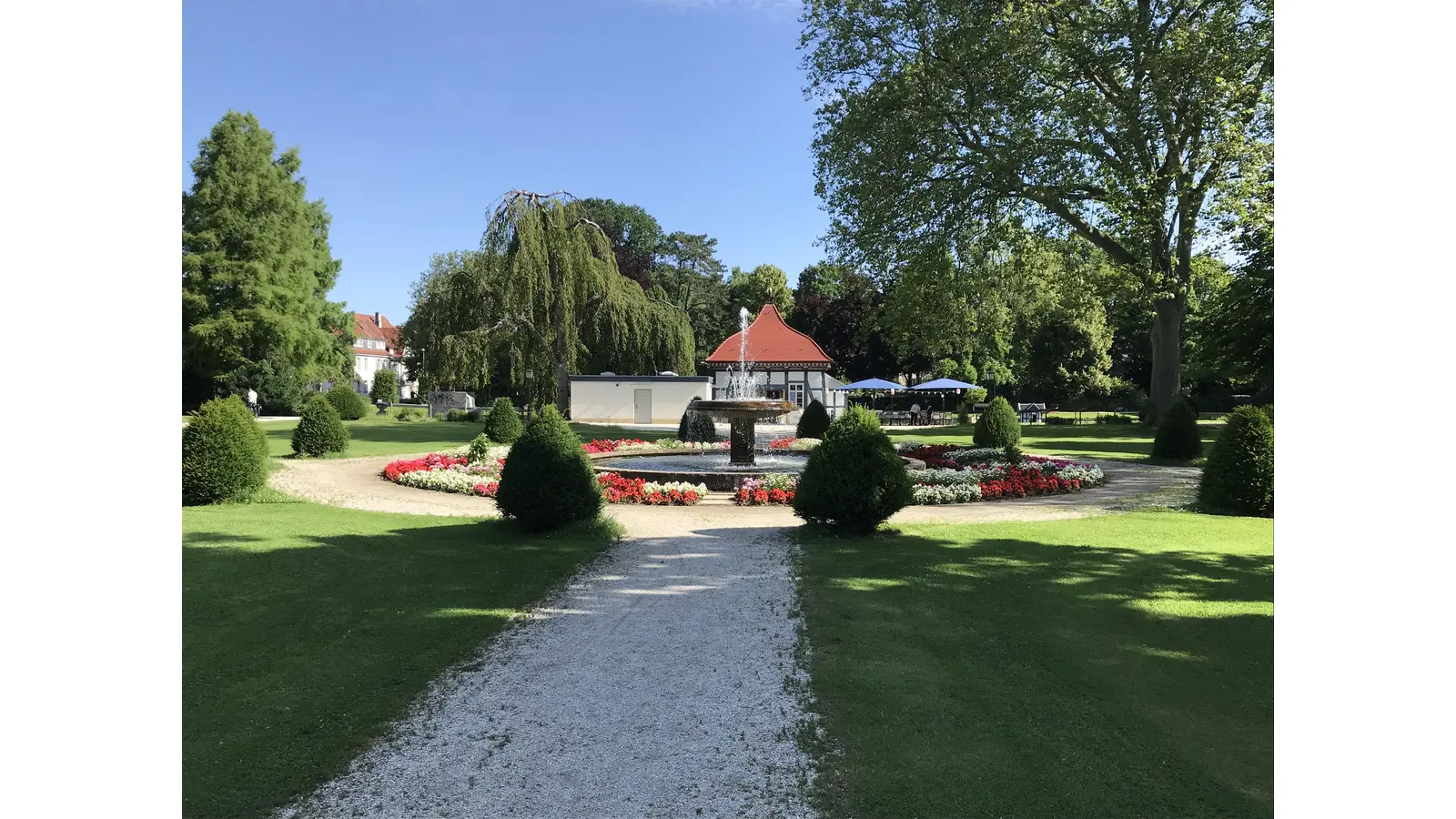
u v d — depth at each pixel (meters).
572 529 8.22
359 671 4.24
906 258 22.86
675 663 4.38
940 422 37.84
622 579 6.30
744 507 10.63
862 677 4.12
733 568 6.67
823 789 3.02
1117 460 17.78
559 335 26.89
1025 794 2.97
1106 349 45.56
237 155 36.09
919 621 5.09
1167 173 20.70
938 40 21.48
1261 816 2.83
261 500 10.41
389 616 5.18
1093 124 20.22
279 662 4.34
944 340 26.25
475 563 6.72
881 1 22.17
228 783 3.07
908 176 21.69
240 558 6.66
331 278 48.12
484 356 26.11
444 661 4.42
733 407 13.38
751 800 2.95
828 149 23.30
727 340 41.75
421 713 3.74
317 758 3.28
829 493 8.01
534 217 26.14
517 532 8.16
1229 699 3.82
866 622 5.06
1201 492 10.34
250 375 35.34
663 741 3.44
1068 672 4.17
